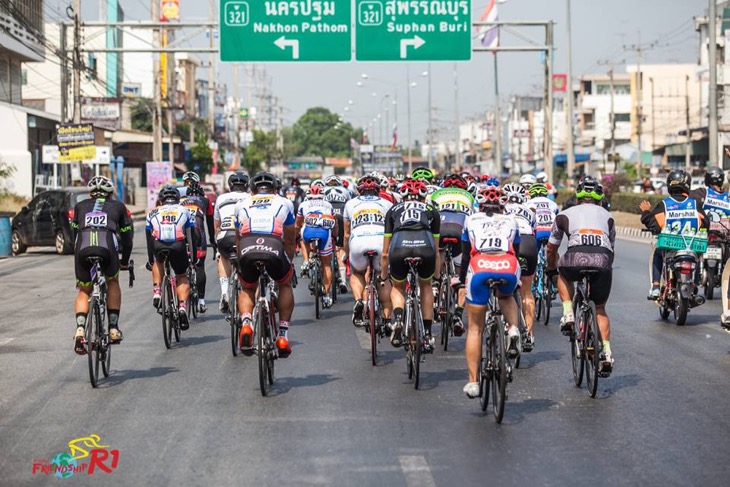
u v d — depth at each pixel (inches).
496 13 1590.8
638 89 3764.8
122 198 2778.1
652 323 653.9
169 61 3378.4
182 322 578.9
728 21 3316.9
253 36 1315.2
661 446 346.9
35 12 2349.9
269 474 312.0
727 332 599.2
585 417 392.5
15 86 2367.1
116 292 482.9
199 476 310.7
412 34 1325.0
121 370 499.2
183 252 571.8
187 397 431.2
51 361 525.0
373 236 548.1
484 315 395.9
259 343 428.8
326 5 1315.2
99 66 3437.5
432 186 677.3
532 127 5408.5
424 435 362.3
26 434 367.2
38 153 2395.4
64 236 1273.4
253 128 6998.0
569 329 455.8
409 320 469.4
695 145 3474.4
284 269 444.5
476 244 394.3
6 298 815.1
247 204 447.8
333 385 457.7
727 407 410.0
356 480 304.8
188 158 3681.1
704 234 624.7
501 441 353.7
